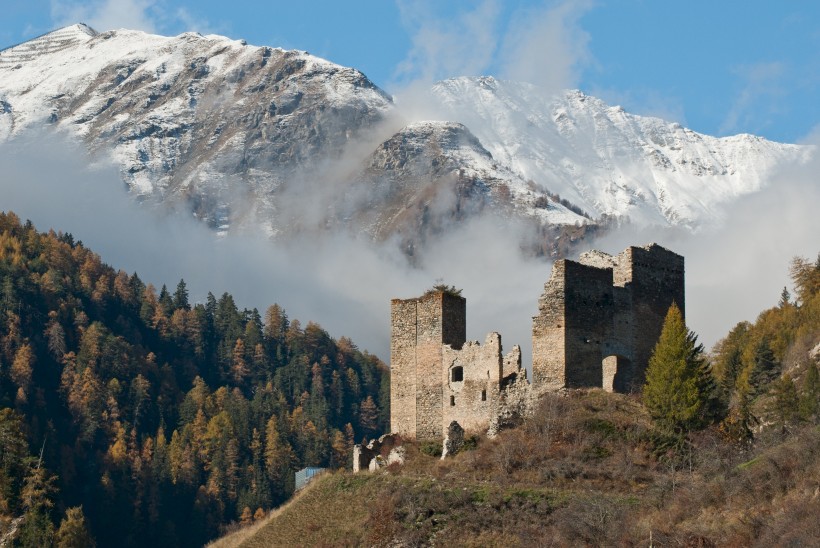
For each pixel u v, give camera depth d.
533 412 126.81
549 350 128.00
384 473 127.31
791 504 97.81
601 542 104.12
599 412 124.38
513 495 115.25
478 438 127.69
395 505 119.50
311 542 121.19
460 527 113.69
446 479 121.00
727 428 121.12
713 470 112.00
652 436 120.38
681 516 104.69
